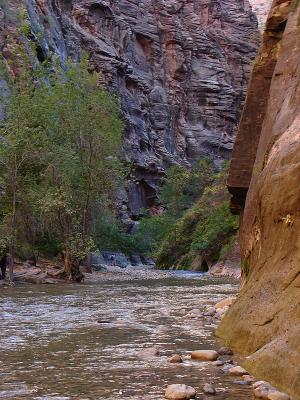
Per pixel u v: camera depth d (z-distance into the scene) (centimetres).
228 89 10800
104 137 2889
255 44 11862
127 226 6588
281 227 690
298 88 890
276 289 651
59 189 2623
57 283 2331
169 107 9744
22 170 2648
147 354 668
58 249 3139
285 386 477
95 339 789
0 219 2738
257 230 853
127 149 7556
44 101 2705
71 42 7981
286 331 564
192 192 6962
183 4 11031
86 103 2881
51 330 882
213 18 11506
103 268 3656
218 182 4853
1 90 2969
